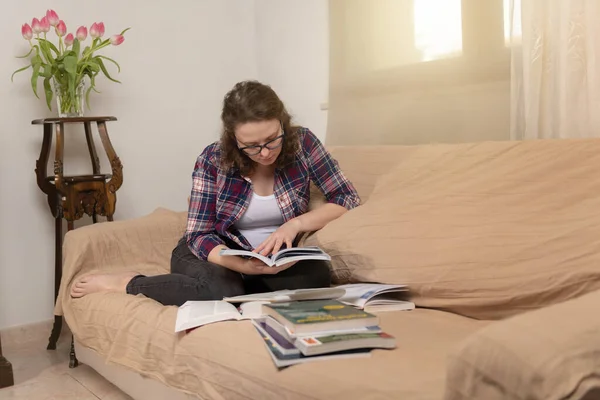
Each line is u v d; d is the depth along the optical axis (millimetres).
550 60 1824
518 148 1667
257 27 3254
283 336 1209
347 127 2664
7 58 2559
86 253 2156
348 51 2623
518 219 1503
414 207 1739
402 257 1642
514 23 1941
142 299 1749
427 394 934
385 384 987
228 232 1846
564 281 1334
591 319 854
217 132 3197
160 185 3020
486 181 1647
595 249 1334
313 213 1867
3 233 2582
